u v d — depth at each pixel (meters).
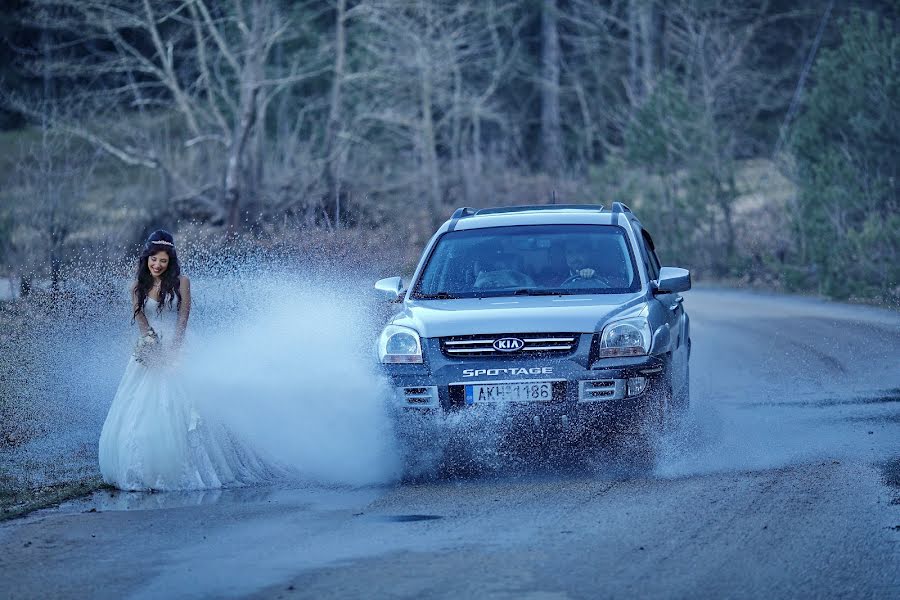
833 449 18.89
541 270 20.53
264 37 74.81
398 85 88.62
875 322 40.00
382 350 18.58
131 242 59.09
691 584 12.02
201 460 18.00
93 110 76.00
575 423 17.86
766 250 64.19
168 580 12.68
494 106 99.62
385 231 52.03
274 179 78.38
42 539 14.77
